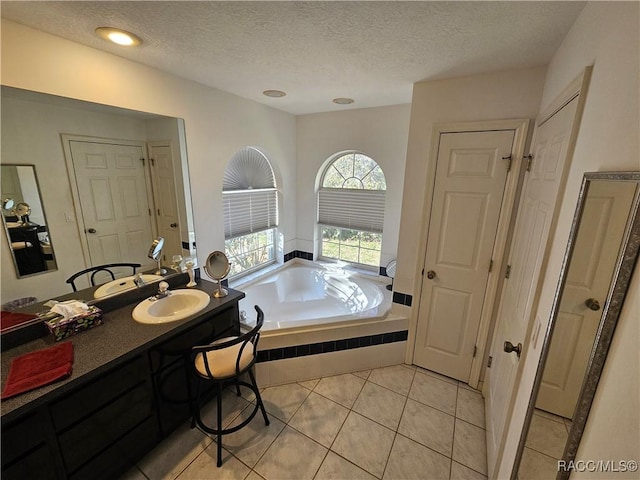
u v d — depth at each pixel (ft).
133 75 5.99
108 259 6.16
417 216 7.68
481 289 7.22
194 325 6.08
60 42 4.90
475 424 6.64
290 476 5.47
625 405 1.83
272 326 7.75
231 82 7.30
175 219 7.41
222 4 3.89
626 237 2.05
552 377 3.09
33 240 5.06
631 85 2.33
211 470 5.55
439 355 8.13
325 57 5.65
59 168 5.25
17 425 3.79
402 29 4.51
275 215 12.00
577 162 3.42
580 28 3.82
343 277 11.31
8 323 4.80
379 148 10.23
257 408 6.27
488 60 5.58
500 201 6.62
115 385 4.87
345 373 8.27
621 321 2.06
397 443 6.15
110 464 4.99
